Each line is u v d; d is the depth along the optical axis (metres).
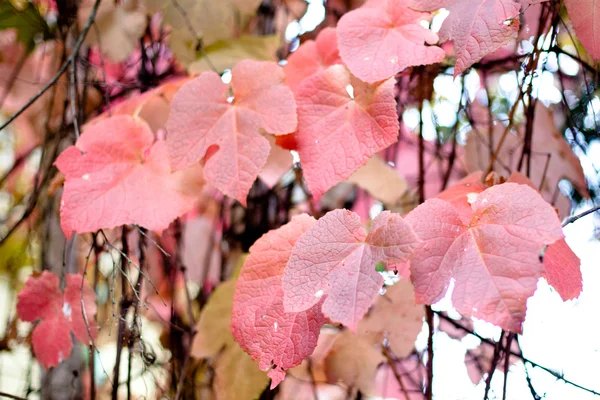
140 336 1.11
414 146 1.32
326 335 1.20
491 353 1.16
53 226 1.29
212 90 1.05
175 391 1.23
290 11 1.29
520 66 1.13
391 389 1.24
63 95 1.31
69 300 1.14
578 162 1.17
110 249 1.08
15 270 1.37
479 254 0.93
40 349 1.13
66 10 1.22
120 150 1.08
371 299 0.93
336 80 1.04
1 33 1.32
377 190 1.22
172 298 1.23
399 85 1.22
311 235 0.96
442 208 0.95
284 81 1.04
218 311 1.16
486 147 1.20
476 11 0.99
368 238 0.95
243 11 1.21
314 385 1.21
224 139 1.04
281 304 0.99
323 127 1.03
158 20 1.30
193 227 1.35
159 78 1.26
